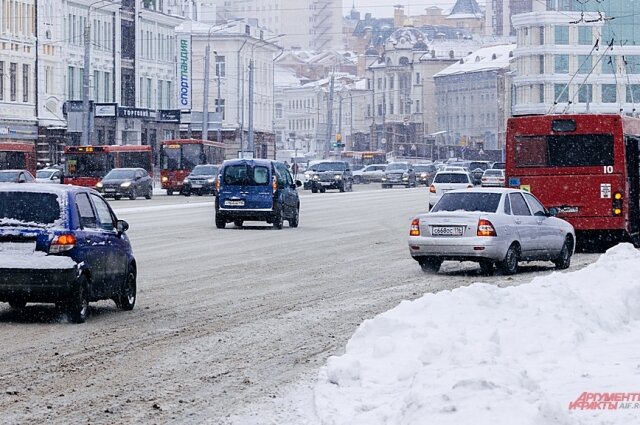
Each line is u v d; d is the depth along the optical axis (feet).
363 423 48.26
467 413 43.96
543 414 42.32
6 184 86.94
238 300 99.81
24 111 451.12
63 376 63.21
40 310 91.61
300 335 79.41
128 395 58.23
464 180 293.84
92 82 515.09
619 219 162.40
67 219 84.17
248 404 56.13
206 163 433.07
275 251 157.17
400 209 299.17
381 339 63.67
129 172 362.33
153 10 569.64
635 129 172.24
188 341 76.28
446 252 124.06
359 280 118.32
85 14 505.25
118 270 90.48
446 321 72.38
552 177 164.35
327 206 317.63
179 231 201.26
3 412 53.88
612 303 81.10
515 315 75.31
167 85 597.52
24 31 451.94
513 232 126.52
